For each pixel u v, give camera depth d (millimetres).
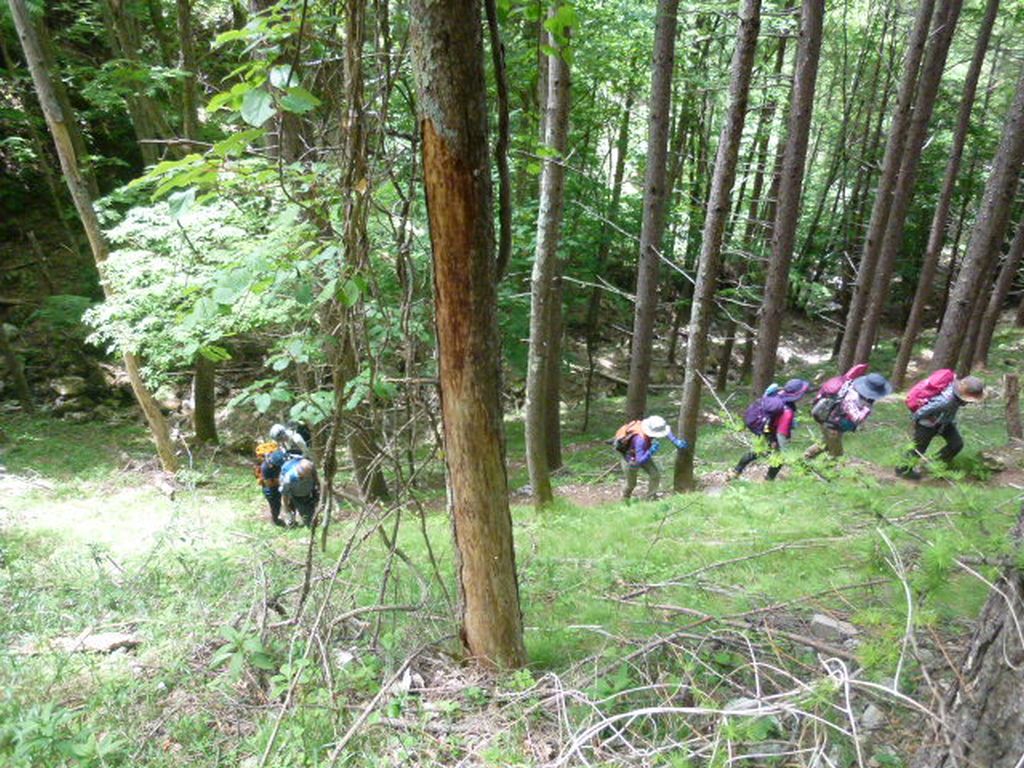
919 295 15109
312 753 2836
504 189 2924
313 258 2775
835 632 3717
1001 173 10984
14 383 14328
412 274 3098
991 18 13594
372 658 3537
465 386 3010
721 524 6766
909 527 4203
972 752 2148
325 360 3838
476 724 3070
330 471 3359
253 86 2439
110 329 8414
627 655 3506
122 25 11695
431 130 2625
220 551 6336
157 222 7641
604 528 7242
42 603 4965
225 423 14430
